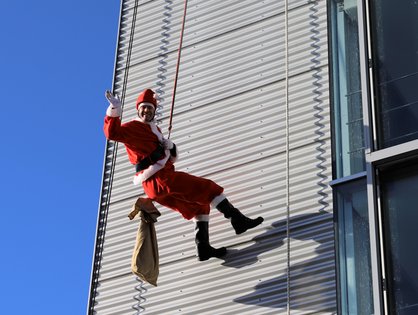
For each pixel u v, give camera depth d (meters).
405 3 10.05
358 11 10.27
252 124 11.54
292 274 10.31
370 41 10.09
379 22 10.12
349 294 9.41
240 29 12.34
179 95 12.30
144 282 11.25
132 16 13.36
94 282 11.56
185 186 10.84
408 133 9.52
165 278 11.12
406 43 9.88
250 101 11.71
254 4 12.44
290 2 12.10
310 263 10.28
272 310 10.23
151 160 10.91
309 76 11.44
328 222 10.41
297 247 10.45
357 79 10.44
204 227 10.96
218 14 12.66
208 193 10.88
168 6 13.15
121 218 11.86
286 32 11.62
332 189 10.02
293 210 10.71
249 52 12.09
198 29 12.70
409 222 9.13
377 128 9.70
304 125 11.16
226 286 10.67
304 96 11.34
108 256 11.67
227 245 10.96
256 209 10.97
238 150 11.46
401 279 8.93
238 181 11.26
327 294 10.00
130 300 11.20
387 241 9.15
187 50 12.62
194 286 10.87
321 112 11.12
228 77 12.07
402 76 9.77
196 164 11.64
